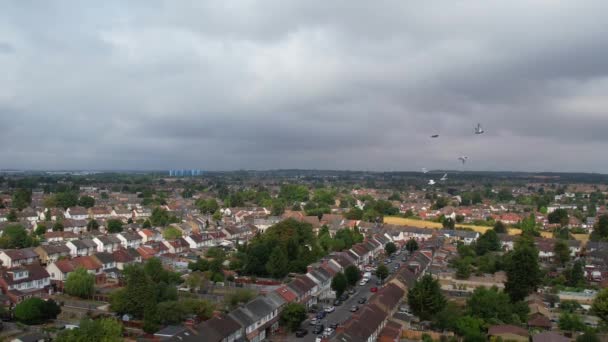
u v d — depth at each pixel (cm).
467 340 10962
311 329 12050
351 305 14275
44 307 11681
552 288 15825
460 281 16450
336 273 15425
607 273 18238
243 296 13025
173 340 9312
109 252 19762
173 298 12875
